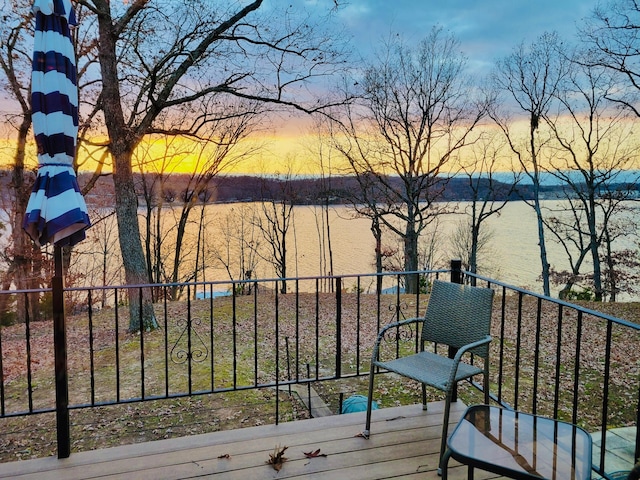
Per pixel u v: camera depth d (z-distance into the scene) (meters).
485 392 2.53
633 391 6.36
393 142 16.45
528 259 17.78
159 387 5.71
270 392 5.50
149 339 8.04
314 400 5.29
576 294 16.06
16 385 5.96
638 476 1.54
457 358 2.27
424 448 2.53
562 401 6.04
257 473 2.30
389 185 17.05
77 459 2.43
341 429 2.75
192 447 2.55
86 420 4.65
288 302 12.20
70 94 2.31
